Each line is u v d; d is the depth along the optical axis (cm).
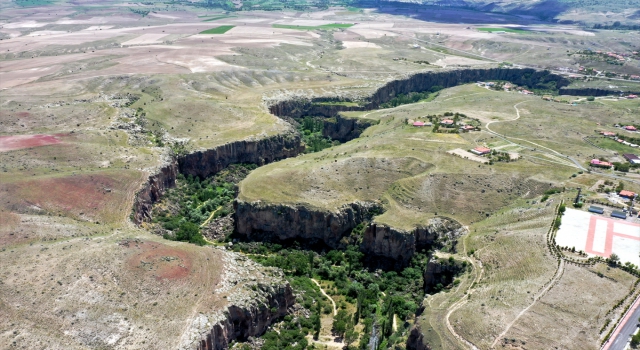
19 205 13625
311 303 12594
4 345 8762
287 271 13938
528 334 9531
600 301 10325
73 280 10450
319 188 16275
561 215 13712
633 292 10588
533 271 11475
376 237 14588
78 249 11631
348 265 14500
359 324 12106
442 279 12775
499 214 14650
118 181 16050
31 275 10506
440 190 15862
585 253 11988
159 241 12825
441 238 14262
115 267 11000
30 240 12062
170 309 10075
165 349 9112
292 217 15312
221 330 10019
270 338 10906
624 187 15438
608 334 9412
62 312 9606
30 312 9538
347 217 15300
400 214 15038
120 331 9369
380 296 13288
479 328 9856
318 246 15262
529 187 15875
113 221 14162
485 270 12119
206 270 11481
